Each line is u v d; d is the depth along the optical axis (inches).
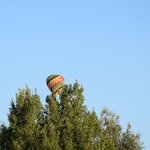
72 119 4778.5
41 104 4795.8
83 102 4921.3
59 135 4670.3
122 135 5738.2
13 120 4653.1
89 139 4628.4
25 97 4758.9
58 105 4894.2
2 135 4707.2
